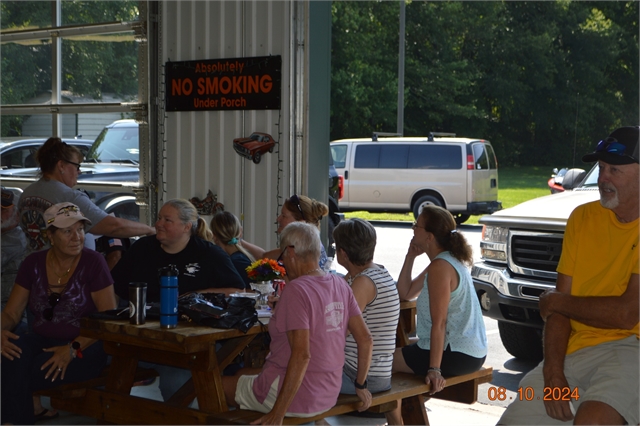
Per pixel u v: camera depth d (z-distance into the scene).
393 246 15.93
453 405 5.50
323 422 4.15
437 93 34.06
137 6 7.97
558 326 3.61
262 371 3.85
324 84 6.73
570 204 6.41
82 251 4.66
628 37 35.16
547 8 34.91
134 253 5.06
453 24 34.38
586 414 3.31
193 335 3.71
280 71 6.58
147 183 7.47
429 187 19.41
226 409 3.89
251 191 6.80
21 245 6.02
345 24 33.38
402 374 4.66
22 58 8.80
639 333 3.48
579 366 3.55
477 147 19.42
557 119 34.84
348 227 4.32
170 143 7.30
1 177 8.97
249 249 5.93
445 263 4.45
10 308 4.58
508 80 34.62
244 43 6.77
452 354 4.53
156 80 7.41
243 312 4.06
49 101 8.60
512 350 6.87
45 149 5.59
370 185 19.89
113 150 8.09
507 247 6.33
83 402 4.31
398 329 5.18
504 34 35.00
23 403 4.36
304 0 6.50
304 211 5.51
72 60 8.31
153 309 4.22
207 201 6.99
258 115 6.74
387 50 34.53
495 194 20.09
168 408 3.95
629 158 3.41
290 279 3.91
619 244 3.54
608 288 3.57
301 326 3.61
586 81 34.59
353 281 4.25
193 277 4.88
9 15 8.84
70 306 4.56
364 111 33.31
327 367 3.75
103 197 8.09
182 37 7.16
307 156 6.58
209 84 6.98
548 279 6.04
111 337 4.00
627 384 3.35
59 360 4.35
